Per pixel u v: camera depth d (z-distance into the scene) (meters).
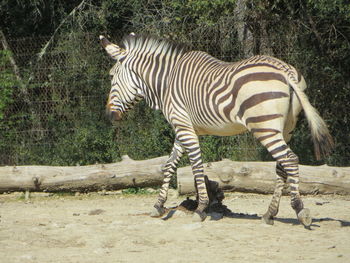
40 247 10.54
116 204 17.58
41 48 25.00
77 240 10.98
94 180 18.64
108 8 26.16
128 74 14.36
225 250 10.04
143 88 14.20
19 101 23.09
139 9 25.16
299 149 20.62
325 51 21.06
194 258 9.44
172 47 13.68
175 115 13.16
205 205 13.01
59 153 21.77
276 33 21.16
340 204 16.59
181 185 17.64
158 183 18.77
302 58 20.77
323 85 20.80
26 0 27.06
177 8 24.06
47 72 23.27
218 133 12.60
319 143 10.96
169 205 16.83
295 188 11.21
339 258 9.31
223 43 21.80
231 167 17.58
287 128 11.86
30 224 13.23
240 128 11.98
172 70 13.50
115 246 10.53
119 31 25.34
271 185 17.53
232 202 17.62
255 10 21.98
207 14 21.98
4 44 25.09
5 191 18.94
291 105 11.46
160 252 9.95
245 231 11.66
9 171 18.72
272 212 12.32
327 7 20.61
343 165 20.52
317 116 11.02
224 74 11.91
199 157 13.02
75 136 21.80
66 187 18.78
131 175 18.64
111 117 14.84
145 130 21.25
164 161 18.69
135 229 11.95
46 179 18.70
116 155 21.27
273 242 10.64
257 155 20.19
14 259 9.42
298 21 20.97
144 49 14.13
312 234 11.37
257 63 11.46
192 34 22.64
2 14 27.89
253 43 21.34
